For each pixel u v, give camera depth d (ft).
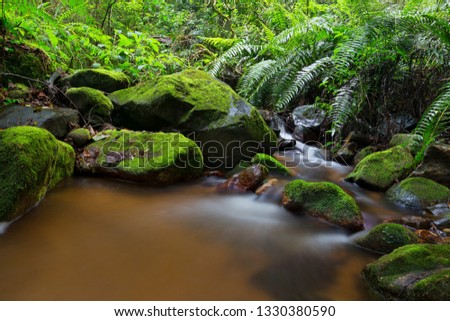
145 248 6.43
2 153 6.84
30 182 6.93
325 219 7.77
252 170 9.96
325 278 5.75
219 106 11.66
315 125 14.89
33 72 12.84
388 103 12.78
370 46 10.90
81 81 13.16
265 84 15.89
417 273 5.12
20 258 5.82
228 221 7.82
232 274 5.77
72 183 9.23
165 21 26.27
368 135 13.47
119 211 7.94
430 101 12.30
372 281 5.41
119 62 17.72
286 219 8.00
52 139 8.12
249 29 22.20
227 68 19.62
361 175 10.17
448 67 11.71
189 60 21.80
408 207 8.68
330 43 14.01
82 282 5.33
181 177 9.98
